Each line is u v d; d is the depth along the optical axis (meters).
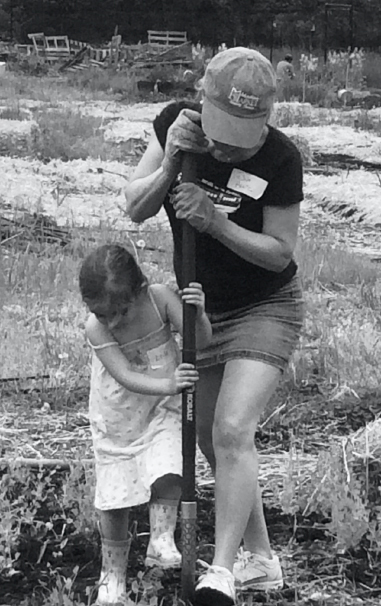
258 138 5.17
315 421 8.52
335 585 5.88
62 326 10.59
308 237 15.26
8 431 8.17
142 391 5.32
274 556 5.76
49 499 6.85
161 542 5.54
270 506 6.84
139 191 5.45
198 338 5.40
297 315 5.64
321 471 6.99
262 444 8.04
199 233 5.48
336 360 9.69
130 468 5.44
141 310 5.47
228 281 5.55
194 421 5.31
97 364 5.52
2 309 10.97
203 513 6.77
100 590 5.45
